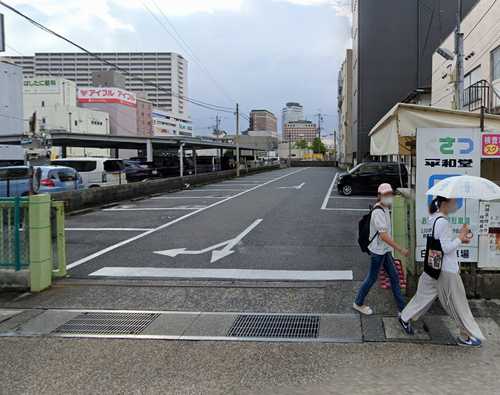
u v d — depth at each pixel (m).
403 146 8.75
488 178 7.13
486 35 17.27
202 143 48.47
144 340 5.34
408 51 44.94
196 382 4.30
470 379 4.27
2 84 52.28
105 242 11.20
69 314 6.27
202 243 10.89
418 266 6.48
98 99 107.25
